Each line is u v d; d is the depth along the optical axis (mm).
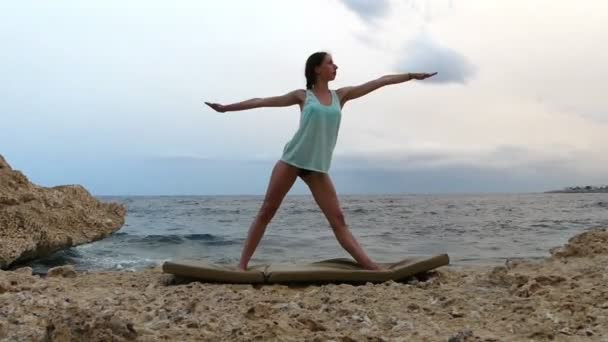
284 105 5352
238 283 5066
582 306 3613
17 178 10344
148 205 47031
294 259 9461
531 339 3121
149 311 3781
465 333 3078
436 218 22625
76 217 10750
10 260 8086
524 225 17656
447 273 5520
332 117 5152
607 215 24531
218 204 50844
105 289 4836
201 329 3236
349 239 5336
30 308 3803
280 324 3293
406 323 3463
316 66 5199
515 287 4426
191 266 5090
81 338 2688
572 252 5707
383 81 5391
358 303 4137
